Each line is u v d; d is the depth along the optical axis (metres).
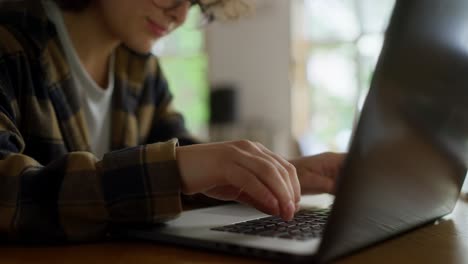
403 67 0.42
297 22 4.68
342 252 0.44
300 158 0.90
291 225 0.55
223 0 1.28
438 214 0.65
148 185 0.56
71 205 0.55
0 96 0.78
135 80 1.22
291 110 4.70
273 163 0.58
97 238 0.56
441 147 0.55
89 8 1.07
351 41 4.44
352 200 0.41
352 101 4.44
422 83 0.47
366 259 0.47
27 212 0.55
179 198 0.56
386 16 0.41
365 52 4.35
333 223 0.40
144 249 0.52
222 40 4.96
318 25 4.59
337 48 4.53
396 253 0.49
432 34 0.45
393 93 0.42
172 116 1.29
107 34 1.09
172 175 0.56
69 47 1.05
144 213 0.56
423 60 0.45
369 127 0.39
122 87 1.18
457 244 0.54
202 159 0.57
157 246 0.53
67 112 0.96
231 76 4.95
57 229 0.54
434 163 0.55
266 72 4.80
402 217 0.53
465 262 0.47
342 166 0.39
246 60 4.88
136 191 0.56
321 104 4.62
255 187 0.57
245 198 0.68
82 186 0.56
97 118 1.12
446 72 0.51
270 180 0.57
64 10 1.06
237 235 0.50
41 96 0.90
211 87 4.97
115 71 1.18
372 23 4.33
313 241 0.46
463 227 0.64
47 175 0.57
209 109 4.69
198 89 5.18
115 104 1.17
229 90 4.65
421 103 0.48
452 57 0.51
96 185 0.56
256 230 0.52
